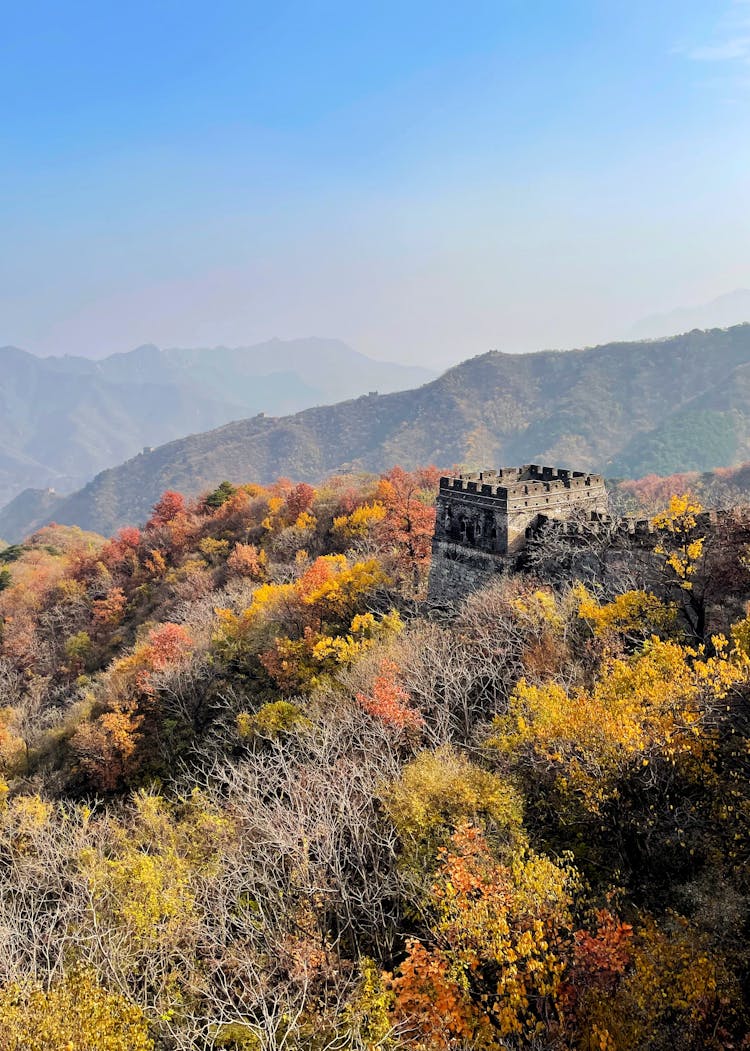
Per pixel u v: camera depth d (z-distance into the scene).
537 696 25.48
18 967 21.36
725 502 40.97
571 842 22.95
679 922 18.27
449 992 17.58
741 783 21.00
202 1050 19.62
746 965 16.84
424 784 24.03
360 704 34.94
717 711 21.81
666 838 20.83
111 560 111.88
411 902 22.36
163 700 49.38
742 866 19.45
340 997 19.58
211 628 61.22
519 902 18.16
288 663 47.19
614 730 21.48
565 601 38.81
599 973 16.98
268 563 84.38
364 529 82.69
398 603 54.06
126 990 20.55
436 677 35.03
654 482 143.75
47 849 29.16
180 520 118.31
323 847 24.09
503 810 22.53
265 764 36.16
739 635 25.67
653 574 37.56
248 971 20.58
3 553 143.88
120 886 25.03
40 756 50.78
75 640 88.75
